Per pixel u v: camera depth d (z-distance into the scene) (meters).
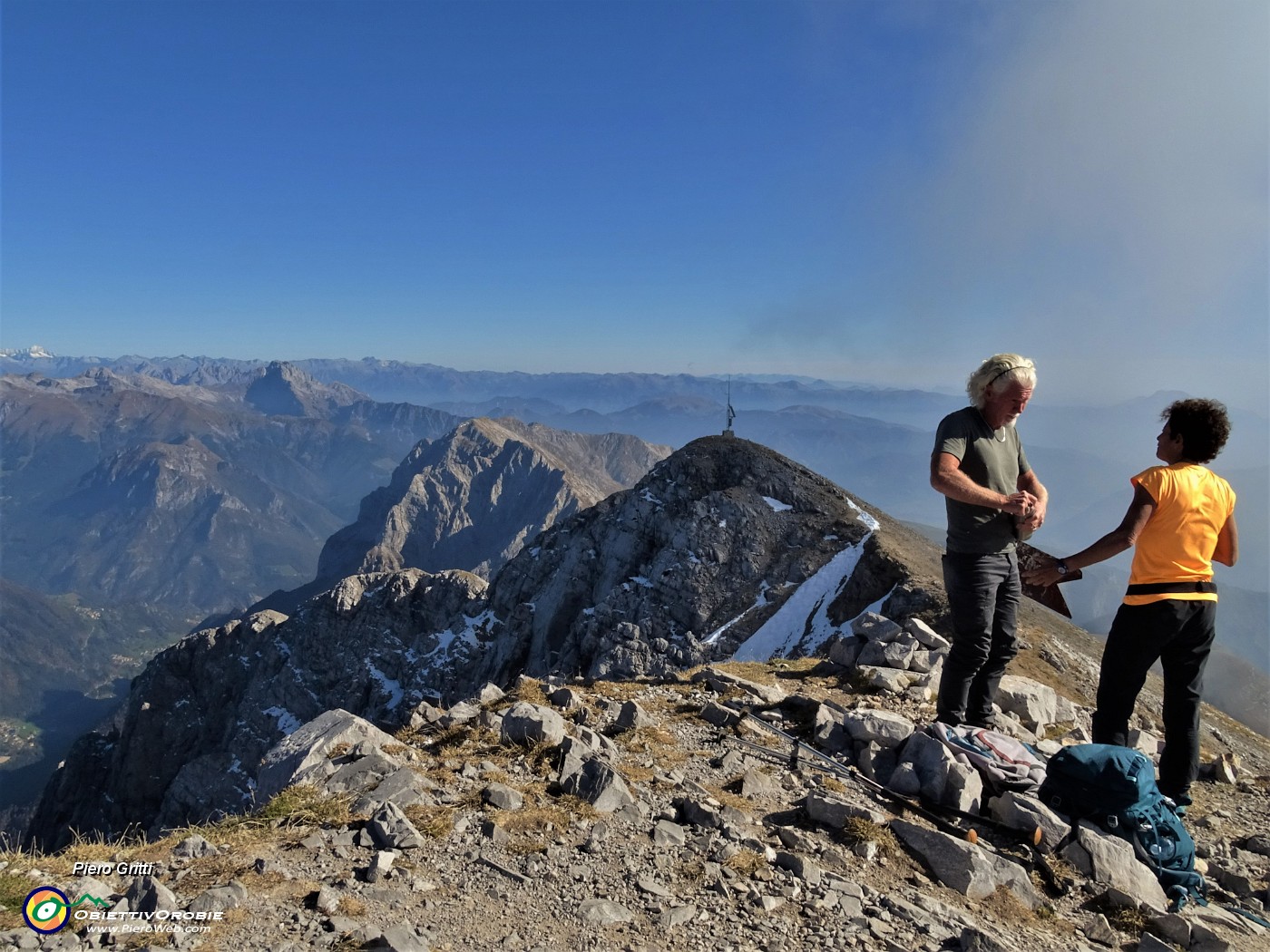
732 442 35.97
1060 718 5.01
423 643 44.19
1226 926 3.13
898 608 22.78
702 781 3.73
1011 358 3.68
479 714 4.21
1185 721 3.68
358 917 2.64
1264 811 4.23
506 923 2.69
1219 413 3.53
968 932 2.72
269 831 3.09
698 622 28.20
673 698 4.85
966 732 3.86
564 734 4.01
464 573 46.84
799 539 29.80
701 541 30.08
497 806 3.31
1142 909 3.04
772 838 3.30
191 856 2.92
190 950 2.46
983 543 3.77
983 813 3.56
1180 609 3.51
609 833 3.21
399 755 3.69
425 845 3.04
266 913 2.63
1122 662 3.63
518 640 36.97
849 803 3.41
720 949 2.64
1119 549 3.55
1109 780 3.35
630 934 2.68
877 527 29.27
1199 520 3.51
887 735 3.97
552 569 40.41
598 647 29.12
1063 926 2.96
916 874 3.14
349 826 3.13
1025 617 20.52
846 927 2.78
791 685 5.11
